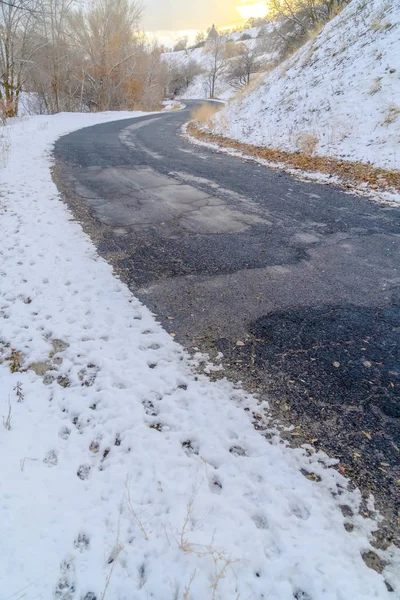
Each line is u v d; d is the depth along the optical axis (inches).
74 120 756.0
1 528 64.6
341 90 398.6
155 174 314.3
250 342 115.0
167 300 137.2
